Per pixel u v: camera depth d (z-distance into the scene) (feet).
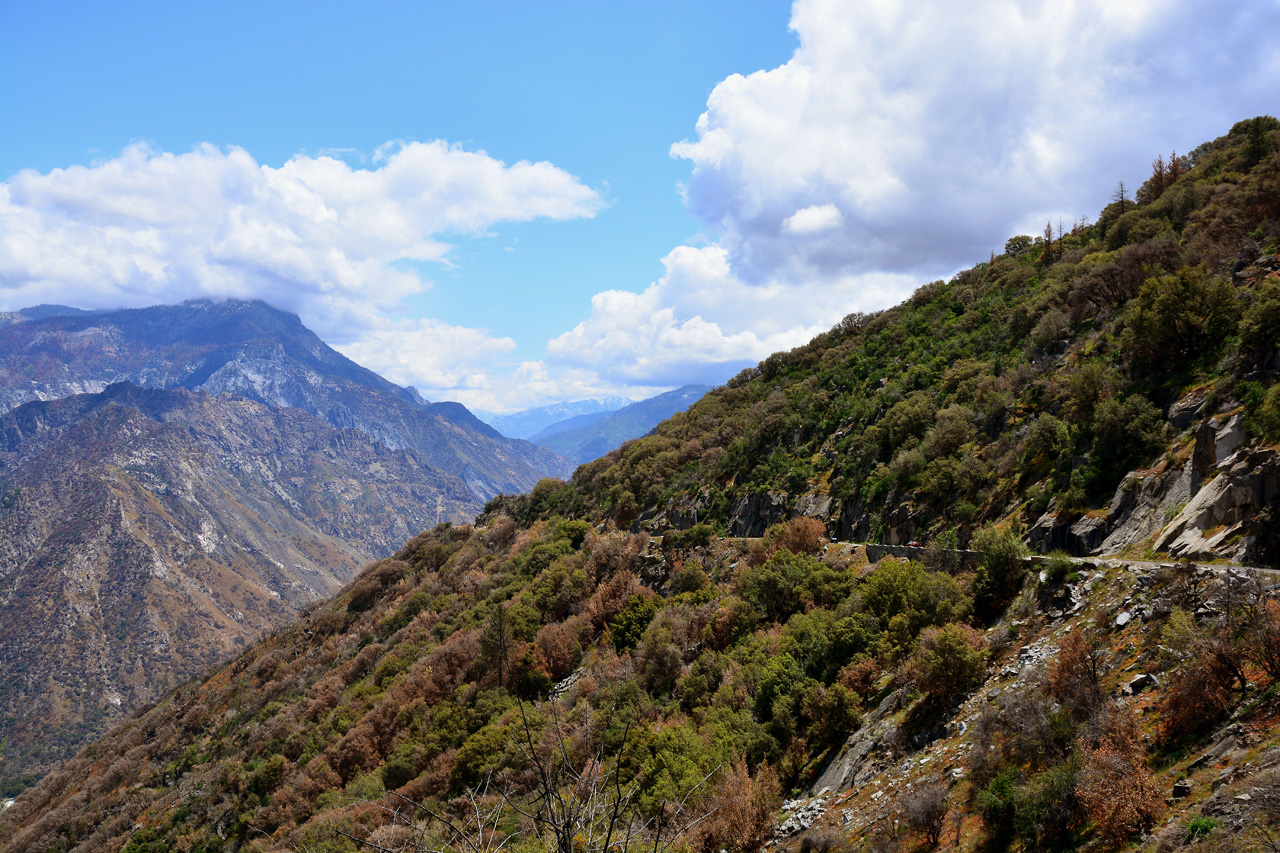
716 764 75.97
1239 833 30.40
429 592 270.05
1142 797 37.27
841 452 170.19
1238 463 65.72
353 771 154.92
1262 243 106.42
